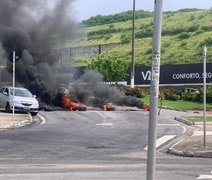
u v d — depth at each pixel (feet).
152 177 17.71
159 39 18.02
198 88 155.12
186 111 123.24
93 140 65.82
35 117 100.58
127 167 43.04
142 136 71.05
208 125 86.69
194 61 236.43
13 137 67.26
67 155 52.03
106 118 99.60
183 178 37.29
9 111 106.42
